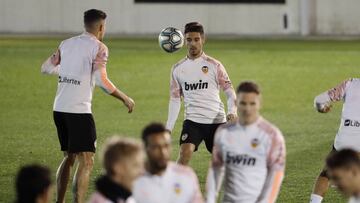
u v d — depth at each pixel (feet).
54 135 155.22
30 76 231.91
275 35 370.53
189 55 107.45
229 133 74.84
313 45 322.96
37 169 56.18
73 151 101.76
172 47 125.90
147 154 64.03
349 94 94.94
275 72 246.47
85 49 102.58
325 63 266.57
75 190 100.83
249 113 73.82
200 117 106.42
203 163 132.05
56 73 106.63
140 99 198.39
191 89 106.52
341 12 371.56
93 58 102.37
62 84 103.09
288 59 275.59
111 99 196.03
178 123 167.94
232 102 104.63
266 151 74.33
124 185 58.08
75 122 101.86
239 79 233.14
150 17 374.63
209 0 372.79
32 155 138.31
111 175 58.03
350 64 264.11
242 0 372.79
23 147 144.56
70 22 373.61
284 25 374.22
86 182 101.24
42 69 106.11
